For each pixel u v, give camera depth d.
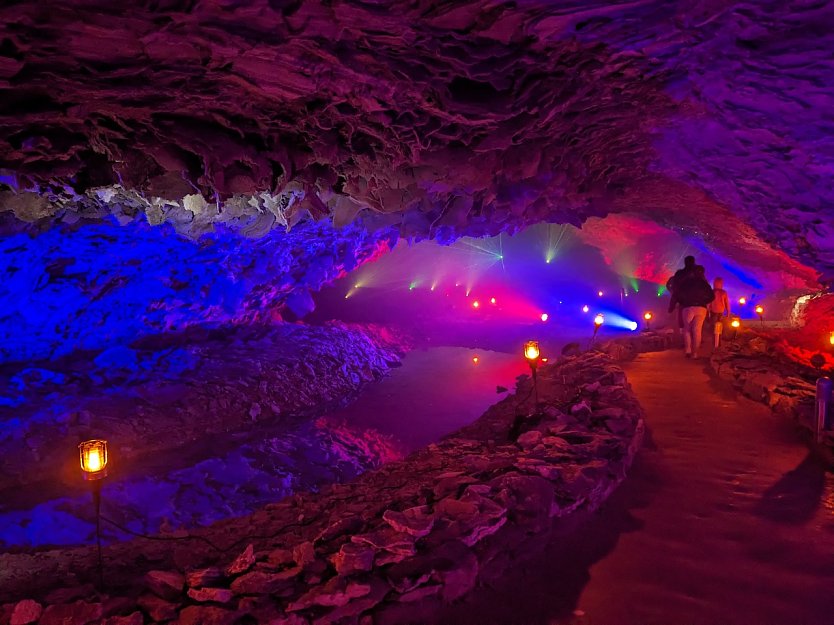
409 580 3.67
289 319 20.66
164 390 12.74
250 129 5.17
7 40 3.49
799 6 4.00
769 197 7.68
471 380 17.34
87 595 3.85
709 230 14.72
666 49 4.49
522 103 4.96
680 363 12.41
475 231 9.92
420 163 6.13
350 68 4.16
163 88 4.23
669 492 5.63
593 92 5.38
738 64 4.80
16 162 5.08
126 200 7.99
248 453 11.02
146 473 9.87
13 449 9.70
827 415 6.81
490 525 4.23
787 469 6.13
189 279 14.30
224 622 3.29
